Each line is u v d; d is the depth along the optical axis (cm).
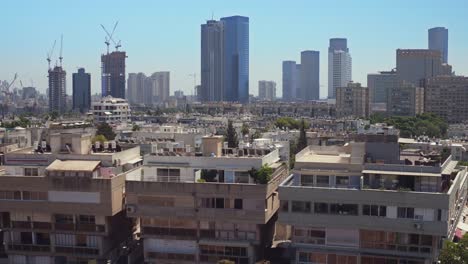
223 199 8825
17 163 10031
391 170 8519
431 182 8319
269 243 10012
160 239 9175
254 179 9075
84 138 10300
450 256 7800
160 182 9019
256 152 10556
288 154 15712
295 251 8781
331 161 9006
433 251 8056
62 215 9438
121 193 9550
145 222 9194
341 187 8675
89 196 9231
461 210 10356
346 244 8362
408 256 8144
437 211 7931
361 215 8231
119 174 9594
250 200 8712
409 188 8362
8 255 9712
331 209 8369
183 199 8962
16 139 18862
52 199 9356
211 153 10012
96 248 9344
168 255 9131
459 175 9569
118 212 9462
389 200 8094
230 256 8869
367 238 8281
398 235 8162
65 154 9994
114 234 9694
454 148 17488
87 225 9319
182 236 9062
